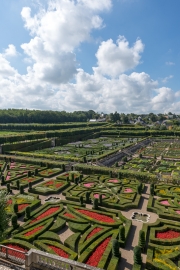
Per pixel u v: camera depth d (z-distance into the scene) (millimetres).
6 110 189625
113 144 111750
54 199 38094
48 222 27891
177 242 23828
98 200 35344
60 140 113938
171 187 42062
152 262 20219
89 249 22141
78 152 86500
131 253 22797
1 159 67688
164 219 30453
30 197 36938
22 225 27406
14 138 91188
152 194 38812
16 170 55562
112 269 19312
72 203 34406
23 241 23531
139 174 47469
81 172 54281
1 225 19078
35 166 59594
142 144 111438
